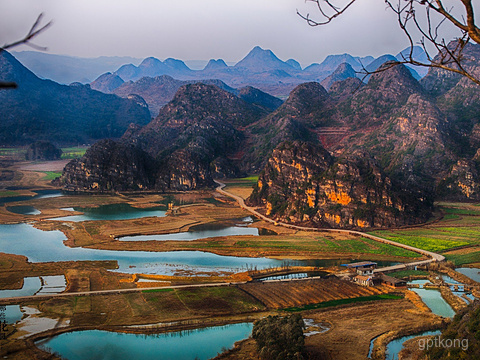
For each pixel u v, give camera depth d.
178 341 139.88
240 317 158.38
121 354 130.50
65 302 167.75
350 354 130.00
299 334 130.38
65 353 130.75
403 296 179.88
